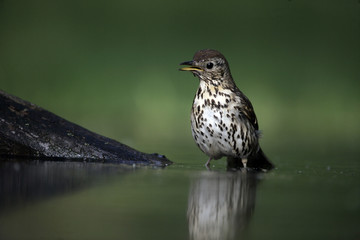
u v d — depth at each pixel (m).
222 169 9.21
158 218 5.38
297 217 5.52
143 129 16.81
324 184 7.47
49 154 9.20
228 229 5.08
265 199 6.33
